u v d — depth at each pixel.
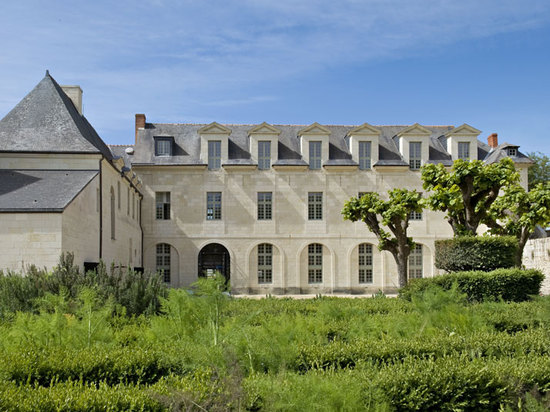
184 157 39.69
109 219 27.67
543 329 9.24
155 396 5.23
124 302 13.04
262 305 14.66
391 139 42.72
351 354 7.45
